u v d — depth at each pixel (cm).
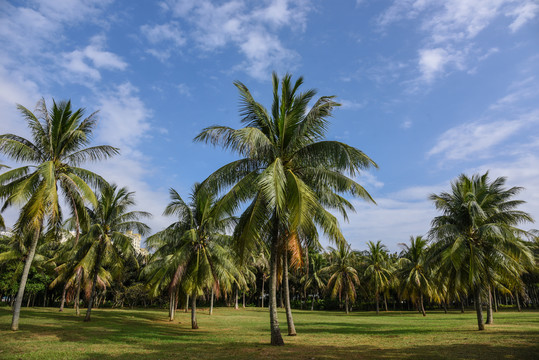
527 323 2333
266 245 1574
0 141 1616
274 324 1409
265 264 5109
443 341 1458
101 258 2527
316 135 1501
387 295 5128
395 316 4041
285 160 1453
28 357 1066
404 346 1330
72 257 2788
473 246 1934
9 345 1277
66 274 3375
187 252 2128
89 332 1767
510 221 1989
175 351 1215
